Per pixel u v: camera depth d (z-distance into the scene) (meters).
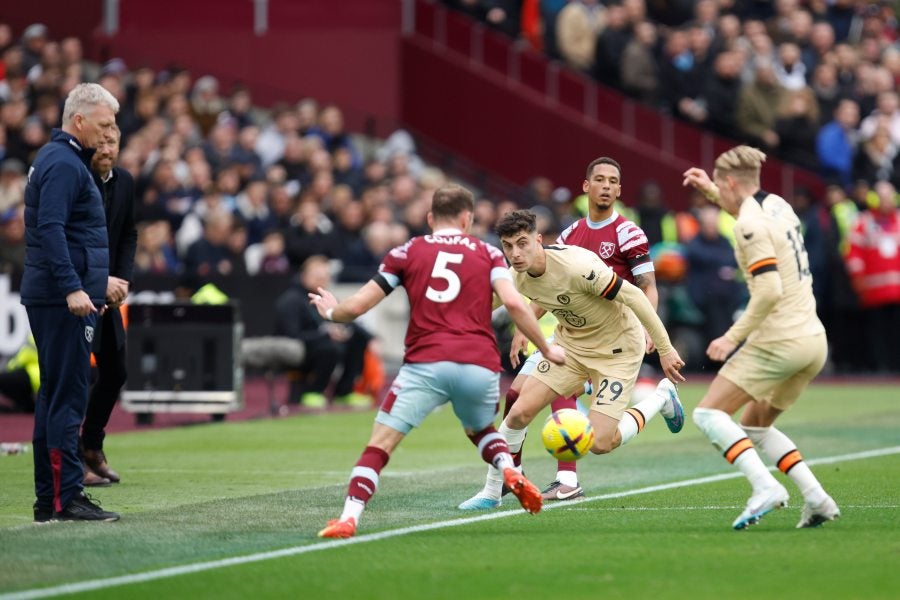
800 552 18.88
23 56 57.66
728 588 16.67
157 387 40.56
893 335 56.44
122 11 69.25
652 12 68.06
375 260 52.38
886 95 63.19
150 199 53.09
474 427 20.27
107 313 25.50
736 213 21.05
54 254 21.16
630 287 22.50
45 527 21.28
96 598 16.48
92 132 21.88
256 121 66.94
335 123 60.38
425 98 68.06
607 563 18.23
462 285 19.97
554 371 23.64
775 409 21.05
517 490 19.75
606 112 64.12
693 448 33.19
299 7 70.00
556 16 66.19
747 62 63.88
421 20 69.25
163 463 30.64
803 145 61.31
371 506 23.72
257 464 30.44
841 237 55.31
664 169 62.94
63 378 21.64
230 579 17.42
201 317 40.56
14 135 55.00
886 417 40.44
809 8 68.56
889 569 17.70
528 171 65.38
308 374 45.53
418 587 16.89
